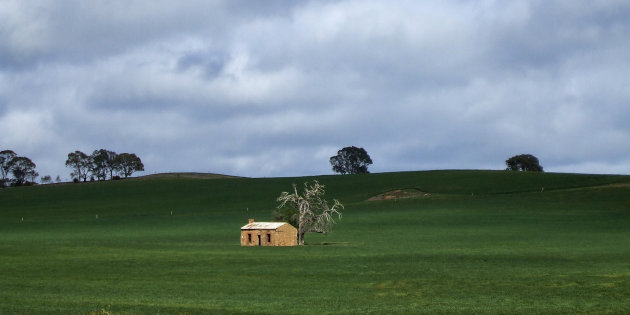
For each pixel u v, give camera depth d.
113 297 45.72
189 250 81.88
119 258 72.00
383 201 157.12
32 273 59.69
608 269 60.44
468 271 60.41
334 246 86.62
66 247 86.56
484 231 105.25
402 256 72.56
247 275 58.44
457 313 40.03
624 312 39.94
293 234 91.81
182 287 51.19
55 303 42.44
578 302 43.94
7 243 93.44
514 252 75.88
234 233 111.12
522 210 131.38
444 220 122.31
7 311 38.91
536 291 48.88
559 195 146.38
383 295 47.56
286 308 41.53
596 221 115.31
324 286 52.06
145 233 113.50
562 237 95.12
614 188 149.12
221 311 40.00
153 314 38.50
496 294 47.81
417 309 41.41
